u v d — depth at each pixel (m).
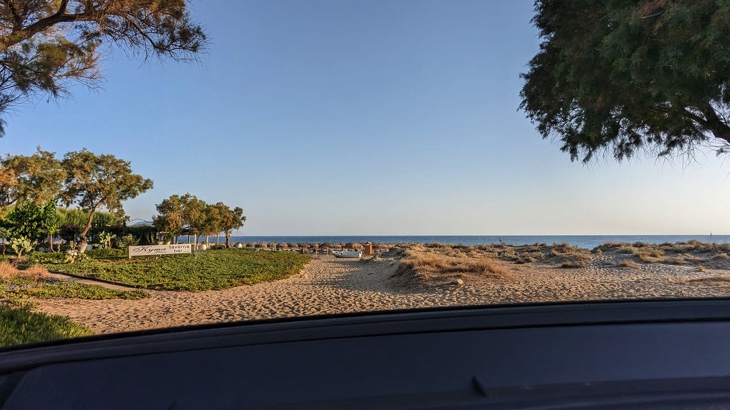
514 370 1.41
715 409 1.24
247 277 20.12
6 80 5.03
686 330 1.68
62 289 13.94
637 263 21.53
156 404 1.29
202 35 5.70
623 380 1.37
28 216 30.09
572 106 6.52
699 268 17.91
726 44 3.12
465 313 1.89
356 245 58.25
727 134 5.29
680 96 3.82
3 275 15.67
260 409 1.24
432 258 20.19
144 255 29.80
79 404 1.30
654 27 3.46
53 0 5.22
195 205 38.47
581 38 5.09
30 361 1.53
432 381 1.35
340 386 1.33
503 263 24.61
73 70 5.46
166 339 1.67
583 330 1.68
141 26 5.43
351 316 1.93
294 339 1.62
